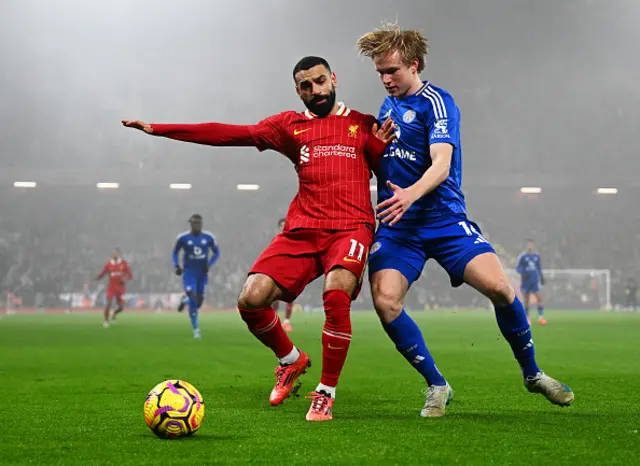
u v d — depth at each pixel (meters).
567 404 17.41
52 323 81.69
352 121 17.78
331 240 17.36
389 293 16.75
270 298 17.75
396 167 17.56
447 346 43.34
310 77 17.42
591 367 30.80
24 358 36.44
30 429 15.09
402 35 17.20
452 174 17.25
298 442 13.29
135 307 142.50
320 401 16.36
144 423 15.91
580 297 144.38
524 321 17.00
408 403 19.75
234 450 12.57
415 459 11.71
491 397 20.80
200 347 44.28
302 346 44.91
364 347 42.78
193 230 54.03
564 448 12.55
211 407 18.67
